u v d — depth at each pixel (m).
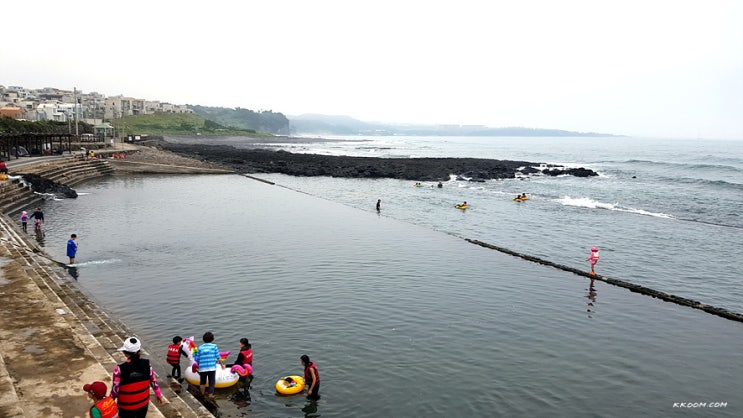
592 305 23.73
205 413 12.73
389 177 88.56
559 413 14.38
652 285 28.09
